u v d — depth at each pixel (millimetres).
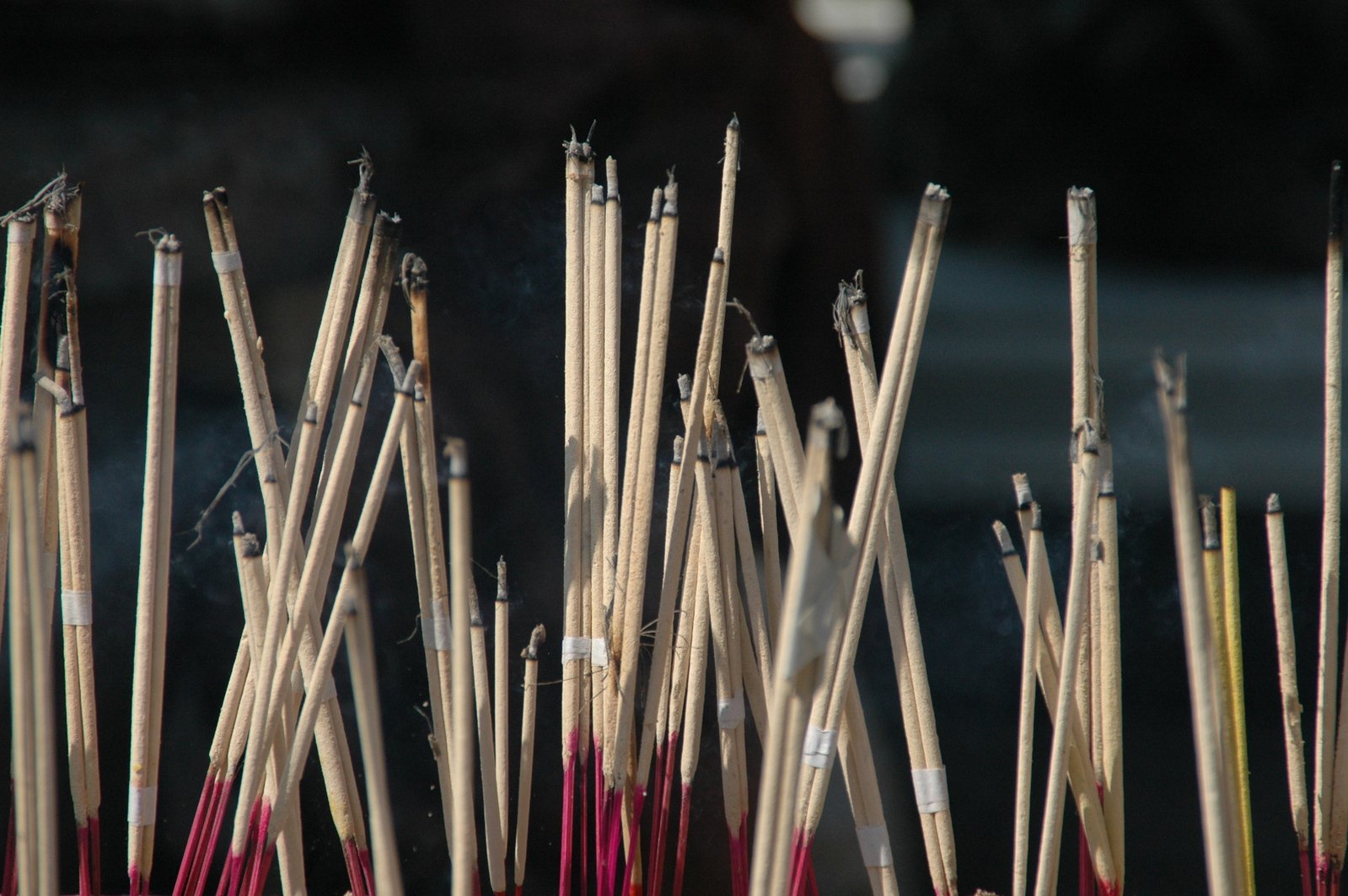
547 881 1865
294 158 2275
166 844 1945
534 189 2191
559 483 1938
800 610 1391
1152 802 3609
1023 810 1495
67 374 1522
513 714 1872
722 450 1537
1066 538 4141
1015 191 13828
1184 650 4262
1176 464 1394
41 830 1414
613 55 2346
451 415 1942
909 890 2402
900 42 15125
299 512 1510
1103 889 1522
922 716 1511
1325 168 12172
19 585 1412
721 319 1530
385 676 1926
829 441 1388
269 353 2184
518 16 2346
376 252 1521
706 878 1861
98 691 1949
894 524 1514
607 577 1556
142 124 2248
